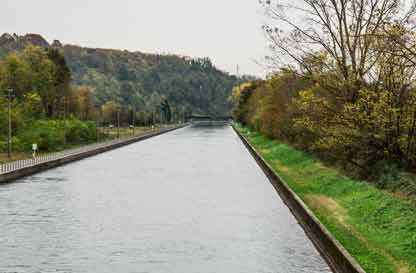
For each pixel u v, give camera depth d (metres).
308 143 53.81
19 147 82.00
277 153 67.31
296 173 47.31
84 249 23.34
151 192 41.19
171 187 44.25
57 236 25.83
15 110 89.75
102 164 67.56
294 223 28.98
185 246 23.88
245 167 62.47
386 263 18.50
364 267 17.98
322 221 25.75
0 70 131.25
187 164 66.88
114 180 49.59
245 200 37.09
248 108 140.38
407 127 31.69
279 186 41.28
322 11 38.19
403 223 23.08
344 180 36.38
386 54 32.03
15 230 27.17
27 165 56.34
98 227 27.91
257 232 26.72
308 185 38.66
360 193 30.88
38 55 136.75
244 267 20.59
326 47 37.75
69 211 32.72
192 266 20.77
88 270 20.23
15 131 86.94
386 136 32.62
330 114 35.81
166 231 26.94
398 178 31.31
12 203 35.94
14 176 50.78
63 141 96.56
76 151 81.19
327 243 21.55
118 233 26.47
